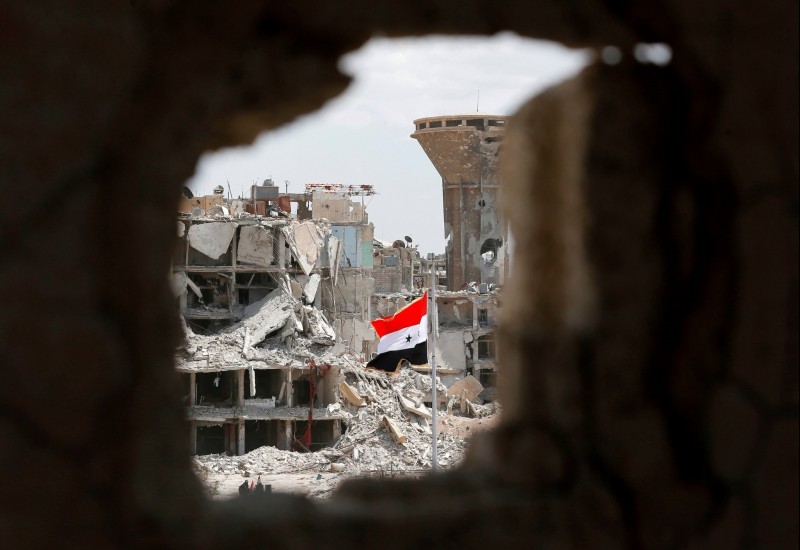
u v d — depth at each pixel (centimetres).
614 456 425
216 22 337
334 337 4228
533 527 404
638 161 432
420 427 3741
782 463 388
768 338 388
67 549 300
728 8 381
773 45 385
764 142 387
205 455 3550
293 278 4334
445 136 5662
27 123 289
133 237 313
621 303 436
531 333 500
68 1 293
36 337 292
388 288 6719
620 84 433
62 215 296
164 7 314
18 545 292
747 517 392
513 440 478
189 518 337
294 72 384
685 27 383
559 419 454
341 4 372
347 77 404
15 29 286
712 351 405
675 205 423
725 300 400
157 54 314
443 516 390
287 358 3950
